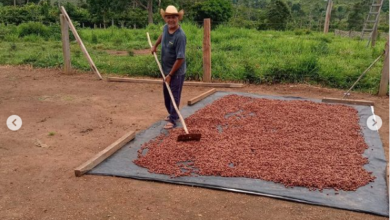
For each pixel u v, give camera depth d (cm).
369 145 508
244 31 1869
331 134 542
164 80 555
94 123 612
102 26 3584
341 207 352
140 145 506
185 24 1839
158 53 1144
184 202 366
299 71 923
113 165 445
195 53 1062
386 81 790
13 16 2912
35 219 340
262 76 917
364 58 1155
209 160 446
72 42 1698
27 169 440
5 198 376
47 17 3094
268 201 366
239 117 625
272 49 1309
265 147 489
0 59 1227
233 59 1115
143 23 3594
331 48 1305
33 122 615
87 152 492
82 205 362
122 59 1196
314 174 411
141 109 696
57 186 400
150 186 398
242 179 404
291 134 539
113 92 830
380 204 358
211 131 549
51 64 1136
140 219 339
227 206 359
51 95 798
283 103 711
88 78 986
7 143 521
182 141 507
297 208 354
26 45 1627
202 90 857
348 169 427
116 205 362
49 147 508
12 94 805
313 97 792
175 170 426
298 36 1783
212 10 2652
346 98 779
